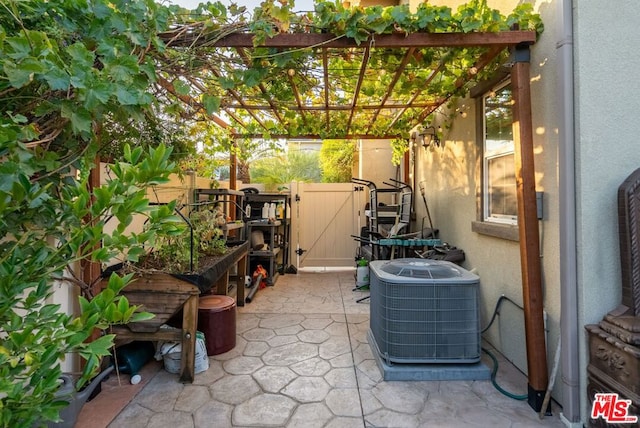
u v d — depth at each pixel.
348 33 2.29
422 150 5.81
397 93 3.69
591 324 2.08
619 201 2.04
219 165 5.57
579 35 2.10
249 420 2.21
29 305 1.35
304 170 11.76
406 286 2.74
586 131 2.10
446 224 4.57
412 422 2.19
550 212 2.39
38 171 1.58
